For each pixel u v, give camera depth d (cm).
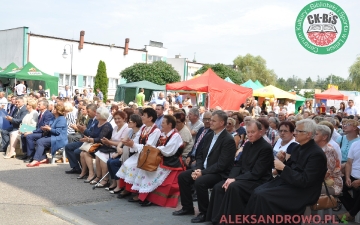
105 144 750
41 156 923
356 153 609
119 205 638
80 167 830
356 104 2870
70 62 3562
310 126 480
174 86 1648
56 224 534
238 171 547
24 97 1080
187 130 756
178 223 554
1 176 795
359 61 4684
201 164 601
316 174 466
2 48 3500
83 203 641
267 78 6600
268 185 496
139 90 2552
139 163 626
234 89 1686
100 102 1279
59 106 936
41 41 3381
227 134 575
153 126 671
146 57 4191
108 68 3869
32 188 712
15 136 1006
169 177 641
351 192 620
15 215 561
